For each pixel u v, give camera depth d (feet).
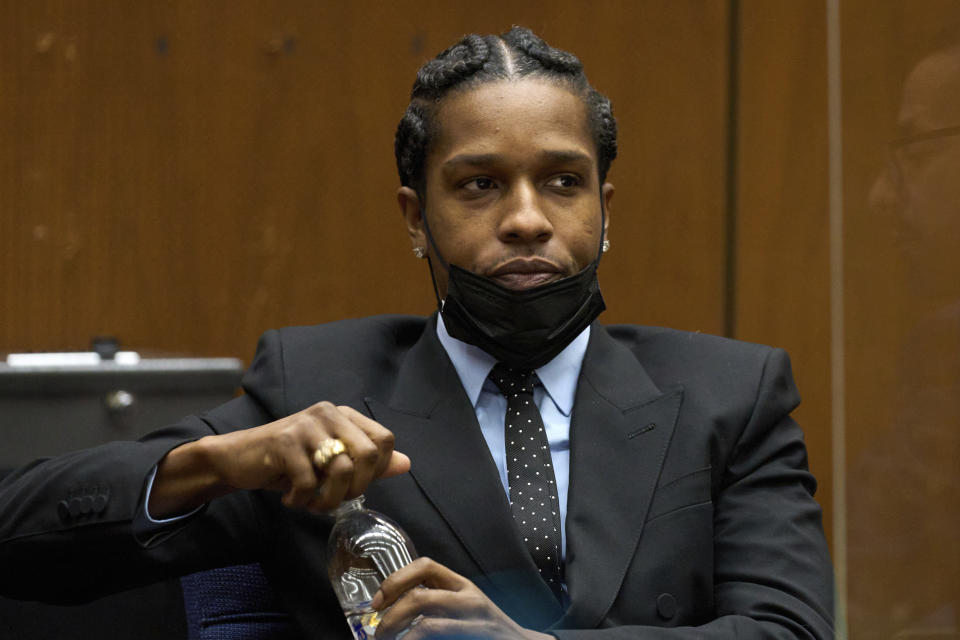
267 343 13.29
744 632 11.03
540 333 12.17
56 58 35.60
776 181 38.27
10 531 11.28
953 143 9.80
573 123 12.31
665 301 38.91
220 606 13.20
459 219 12.28
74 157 35.86
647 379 13.06
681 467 12.23
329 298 37.78
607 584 11.32
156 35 36.50
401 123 13.01
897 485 9.84
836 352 10.12
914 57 10.02
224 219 37.04
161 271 36.60
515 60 12.42
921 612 9.71
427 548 11.59
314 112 37.65
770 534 12.19
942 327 9.74
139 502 10.94
